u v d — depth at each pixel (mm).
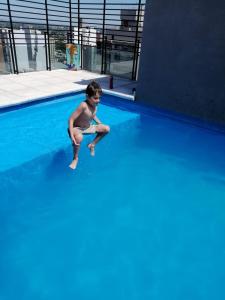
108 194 4391
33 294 2738
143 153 5797
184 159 5648
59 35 11578
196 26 6457
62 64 12047
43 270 3002
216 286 2941
